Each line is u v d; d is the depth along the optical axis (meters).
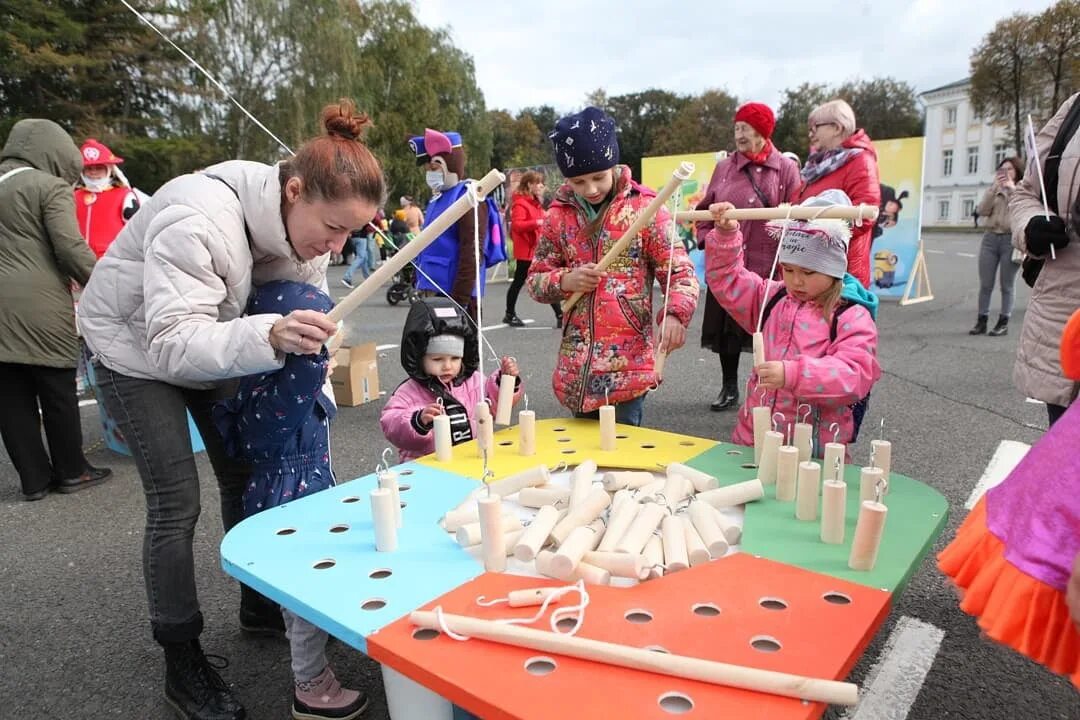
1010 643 0.99
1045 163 1.85
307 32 17.06
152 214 1.44
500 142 49.44
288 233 1.47
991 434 3.48
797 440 1.66
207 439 1.82
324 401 1.79
